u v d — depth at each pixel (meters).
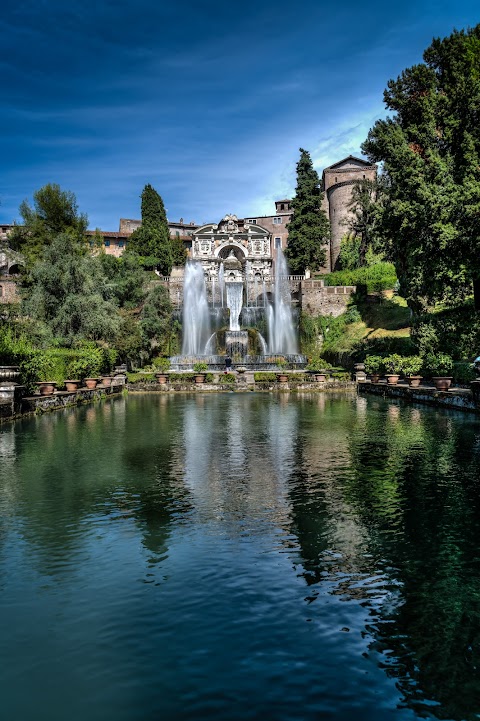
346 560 5.35
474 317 28.45
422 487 8.20
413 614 4.27
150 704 3.23
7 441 13.09
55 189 58.16
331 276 61.44
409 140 31.81
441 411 20.11
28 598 4.56
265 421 17.30
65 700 3.27
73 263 36.38
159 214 73.94
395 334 45.00
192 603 4.46
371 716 3.13
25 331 30.33
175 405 24.02
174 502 7.46
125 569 5.15
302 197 70.00
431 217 26.72
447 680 3.46
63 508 7.18
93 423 16.94
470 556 5.45
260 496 7.76
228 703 3.24
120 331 39.75
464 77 29.17
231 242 80.88
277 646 3.82
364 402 25.19
